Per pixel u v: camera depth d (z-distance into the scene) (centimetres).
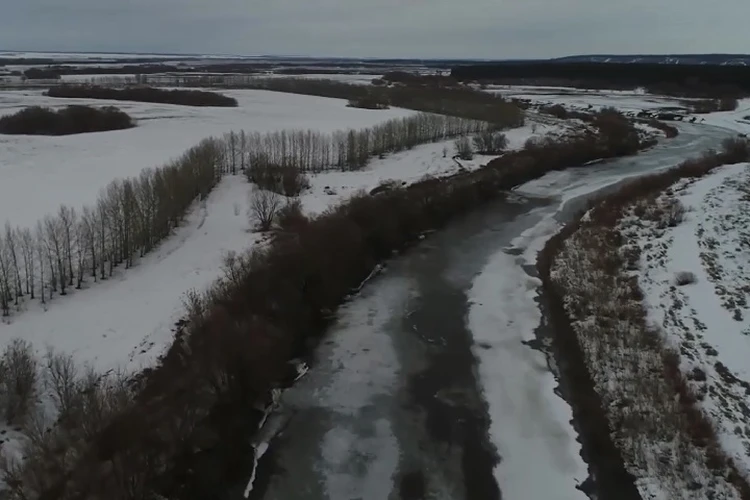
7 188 4766
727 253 3981
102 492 2012
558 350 3366
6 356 2483
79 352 2758
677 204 4988
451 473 2525
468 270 4412
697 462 2397
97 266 3672
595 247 4525
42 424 2278
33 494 1991
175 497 2188
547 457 2589
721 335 3088
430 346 3441
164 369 2686
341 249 4162
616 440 2622
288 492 2420
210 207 4953
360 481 2481
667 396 2764
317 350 3400
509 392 3031
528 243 4912
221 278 3538
